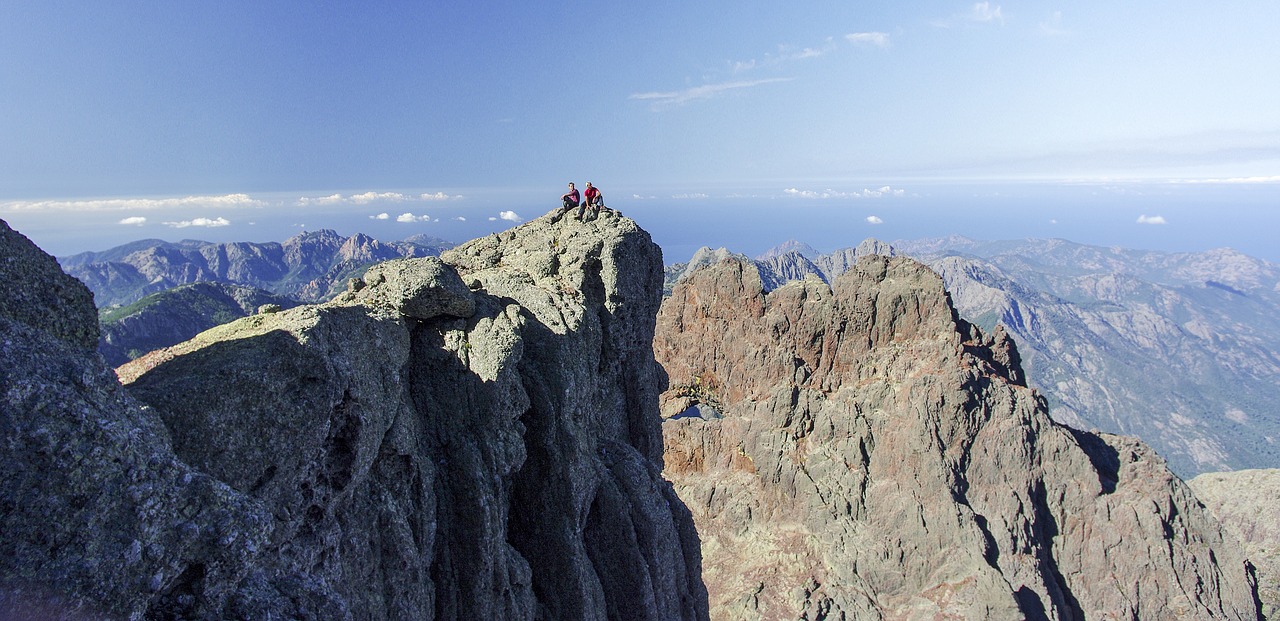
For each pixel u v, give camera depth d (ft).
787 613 299.38
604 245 122.93
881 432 342.44
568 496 91.61
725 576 334.24
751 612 304.71
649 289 136.46
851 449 342.23
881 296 368.48
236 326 63.67
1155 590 284.61
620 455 110.63
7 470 36.52
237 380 52.60
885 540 311.88
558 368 93.97
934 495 312.91
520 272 122.72
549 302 102.83
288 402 55.67
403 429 73.15
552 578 90.99
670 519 109.50
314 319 62.08
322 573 58.54
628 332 129.08
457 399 83.66
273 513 53.57
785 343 403.54
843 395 362.74
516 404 85.40
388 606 67.82
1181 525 298.56
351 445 62.44
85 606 36.06
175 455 44.78
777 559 330.13
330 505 60.34
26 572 35.22
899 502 317.83
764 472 366.63
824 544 327.06
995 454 319.68
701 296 463.01
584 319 106.73
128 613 37.52
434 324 88.48
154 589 39.04
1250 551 312.09
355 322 69.62
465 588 78.18
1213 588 282.36
